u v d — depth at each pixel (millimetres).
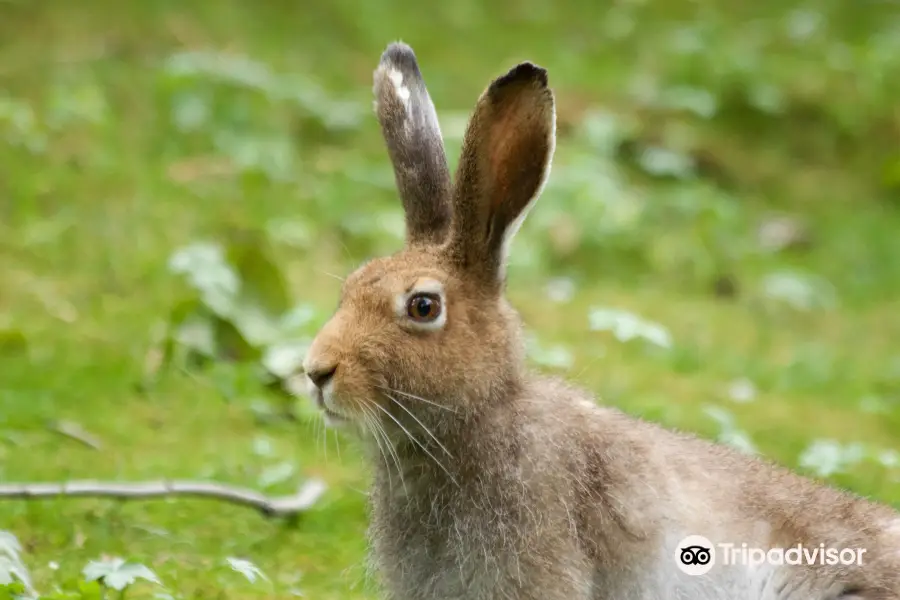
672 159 19859
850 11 25578
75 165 17062
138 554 9516
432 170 8523
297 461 11539
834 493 8547
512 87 7973
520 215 8031
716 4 25250
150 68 19500
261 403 12453
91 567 8383
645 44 23094
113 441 11500
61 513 9961
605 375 14047
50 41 19750
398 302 7812
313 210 17109
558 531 7875
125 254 15320
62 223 15797
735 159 20688
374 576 8578
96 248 15445
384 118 8664
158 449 11438
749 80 21828
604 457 8102
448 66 21500
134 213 16203
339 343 7746
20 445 11141
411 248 8312
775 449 12680
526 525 7887
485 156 7973
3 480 10430
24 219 15875
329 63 21094
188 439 11719
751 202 20062
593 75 21594
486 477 7969
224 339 13117
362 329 7781
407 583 8258
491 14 23391
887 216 20047
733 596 8094
